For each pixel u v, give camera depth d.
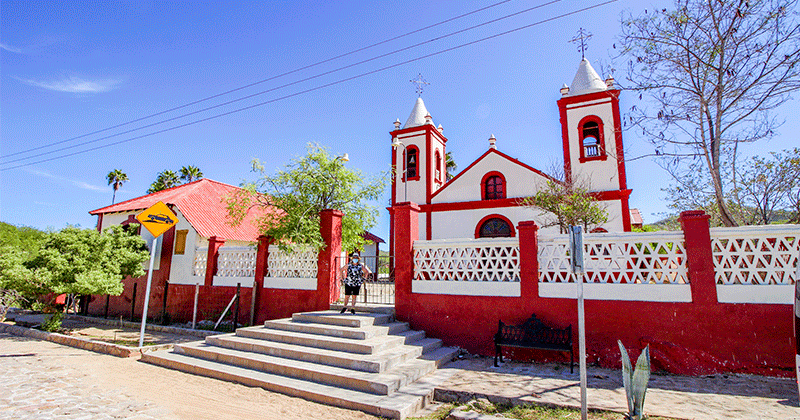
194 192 17.19
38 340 11.71
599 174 17.31
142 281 15.74
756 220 10.97
